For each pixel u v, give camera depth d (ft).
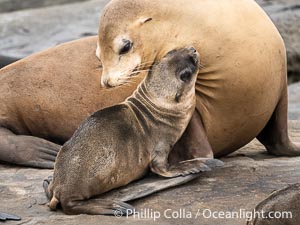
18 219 64.28
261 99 72.33
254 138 81.25
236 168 73.31
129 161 67.05
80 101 79.05
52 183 67.00
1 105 81.51
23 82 81.25
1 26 167.02
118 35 68.03
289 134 86.94
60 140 81.20
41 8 180.04
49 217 64.64
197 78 71.20
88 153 65.82
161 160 68.85
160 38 69.10
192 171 68.44
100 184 65.92
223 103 71.82
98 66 79.15
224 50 69.97
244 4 71.87
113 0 69.92
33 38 160.45
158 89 68.54
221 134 73.67
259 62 70.90
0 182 72.59
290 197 57.82
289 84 140.77
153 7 68.95
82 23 163.53
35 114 80.69
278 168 73.41
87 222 63.10
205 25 69.62
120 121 67.41
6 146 78.48
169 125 68.74
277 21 144.25
